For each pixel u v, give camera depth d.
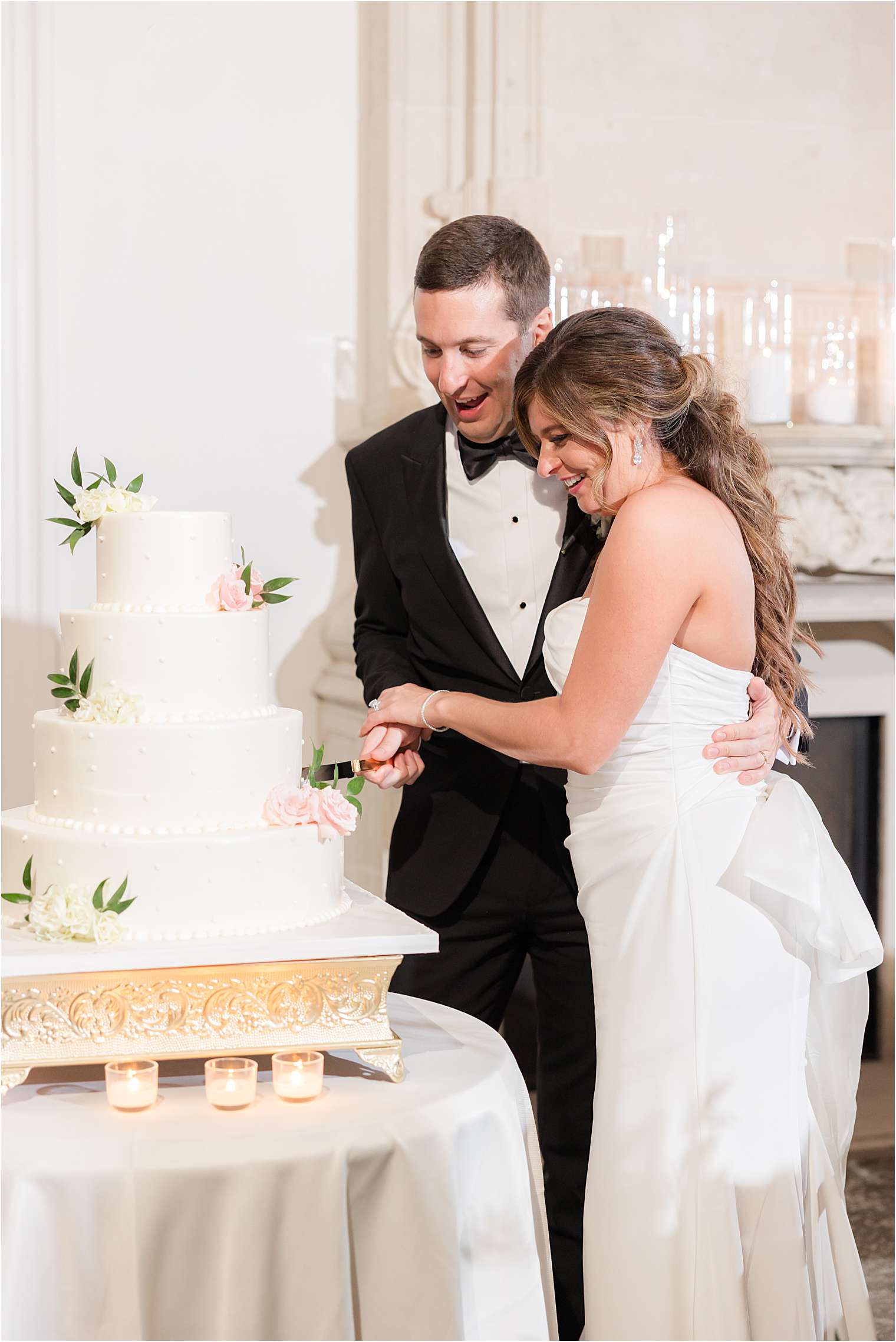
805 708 2.21
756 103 3.73
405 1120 1.58
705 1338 1.79
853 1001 2.07
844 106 3.82
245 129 3.33
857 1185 3.39
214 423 3.36
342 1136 1.53
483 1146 1.67
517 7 3.43
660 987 1.86
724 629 1.90
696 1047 1.84
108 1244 1.48
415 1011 2.02
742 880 1.87
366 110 3.42
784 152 3.77
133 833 1.68
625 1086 1.87
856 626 3.91
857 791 3.99
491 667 2.38
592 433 1.91
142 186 3.27
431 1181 1.57
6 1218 1.46
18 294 3.18
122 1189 1.48
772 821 1.91
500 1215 1.68
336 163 3.41
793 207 3.79
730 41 3.70
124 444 3.30
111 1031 1.61
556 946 2.43
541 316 2.35
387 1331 1.56
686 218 3.41
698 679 1.92
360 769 2.18
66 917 1.62
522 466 2.42
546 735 1.86
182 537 1.79
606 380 1.89
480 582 2.44
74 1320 1.48
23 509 3.22
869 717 4.00
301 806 1.74
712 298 3.53
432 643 2.47
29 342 3.19
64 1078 1.72
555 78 3.51
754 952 1.86
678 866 1.88
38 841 1.69
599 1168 1.89
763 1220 1.83
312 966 1.65
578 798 2.00
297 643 3.45
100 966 1.58
